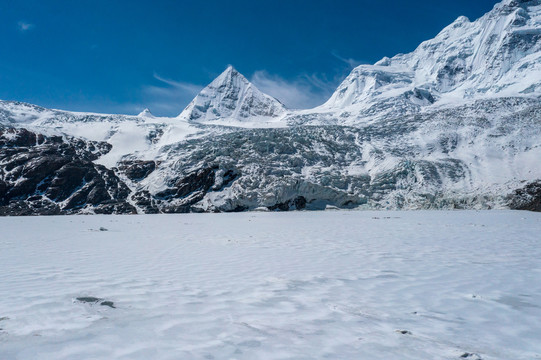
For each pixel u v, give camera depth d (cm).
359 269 909
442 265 963
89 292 678
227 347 429
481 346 441
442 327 507
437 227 2209
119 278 801
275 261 1030
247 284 748
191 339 453
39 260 1049
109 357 399
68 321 519
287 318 538
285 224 2544
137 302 616
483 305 608
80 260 1052
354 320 532
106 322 516
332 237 1684
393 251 1227
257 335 468
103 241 1556
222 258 1085
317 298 647
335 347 432
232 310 575
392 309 586
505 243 1445
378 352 418
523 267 934
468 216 3303
